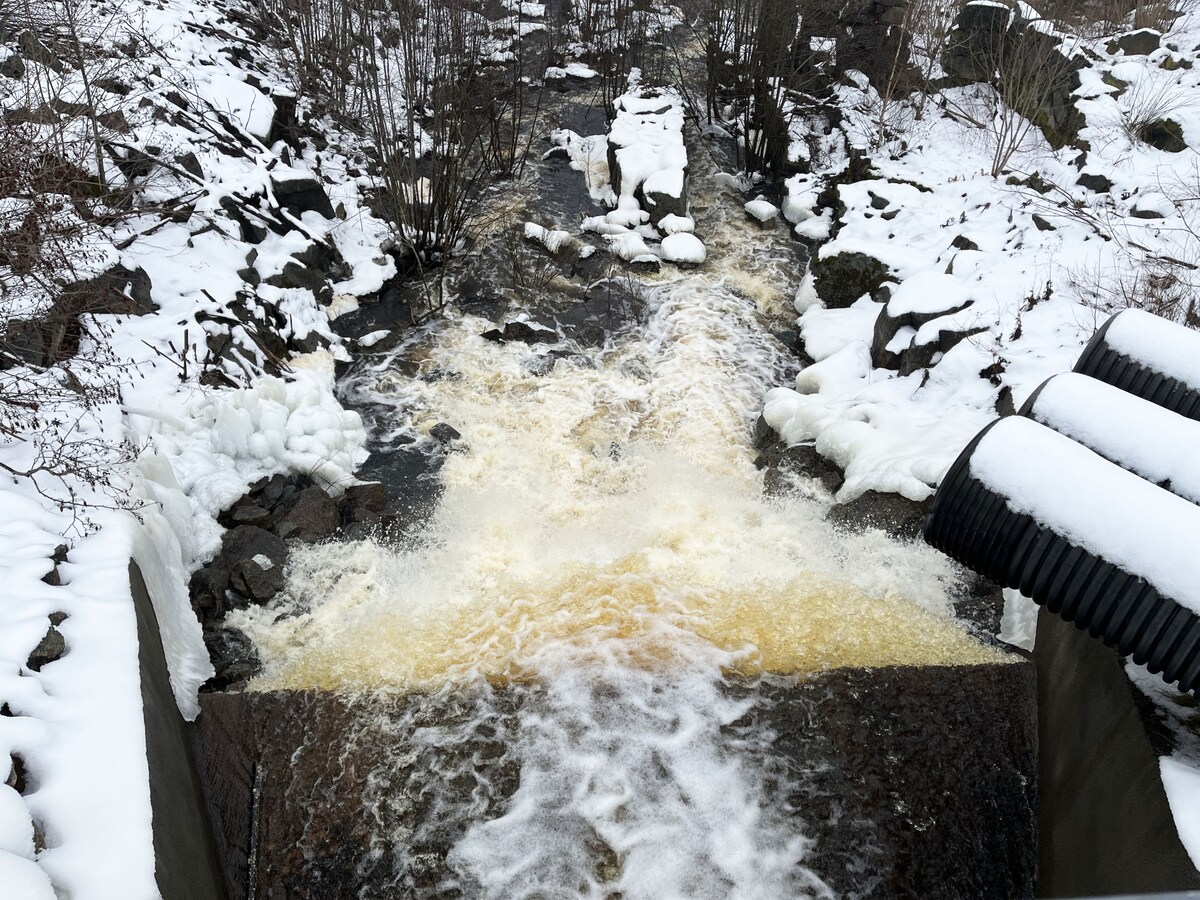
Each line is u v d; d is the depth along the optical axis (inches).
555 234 436.1
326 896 174.6
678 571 251.3
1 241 225.0
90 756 142.0
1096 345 203.3
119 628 166.4
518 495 288.4
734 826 181.8
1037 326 317.1
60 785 136.5
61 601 166.4
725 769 191.3
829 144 512.4
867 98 536.1
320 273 372.5
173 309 296.2
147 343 278.8
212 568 240.8
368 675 215.0
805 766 191.8
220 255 329.7
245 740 195.5
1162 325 195.9
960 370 304.8
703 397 341.1
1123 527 149.3
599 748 195.9
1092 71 466.0
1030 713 201.3
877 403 305.0
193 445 264.7
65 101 312.7
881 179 459.8
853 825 182.4
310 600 241.4
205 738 194.1
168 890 134.1
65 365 234.2
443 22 497.4
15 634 154.3
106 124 332.2
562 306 397.1
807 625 228.4
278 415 281.1
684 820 183.0
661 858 177.3
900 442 280.2
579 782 189.8
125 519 197.5
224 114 395.5
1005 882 179.2
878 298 379.9
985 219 405.1
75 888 125.1
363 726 200.1
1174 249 354.9
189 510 242.4
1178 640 143.3
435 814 184.9
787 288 419.5
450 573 253.1
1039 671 206.2
